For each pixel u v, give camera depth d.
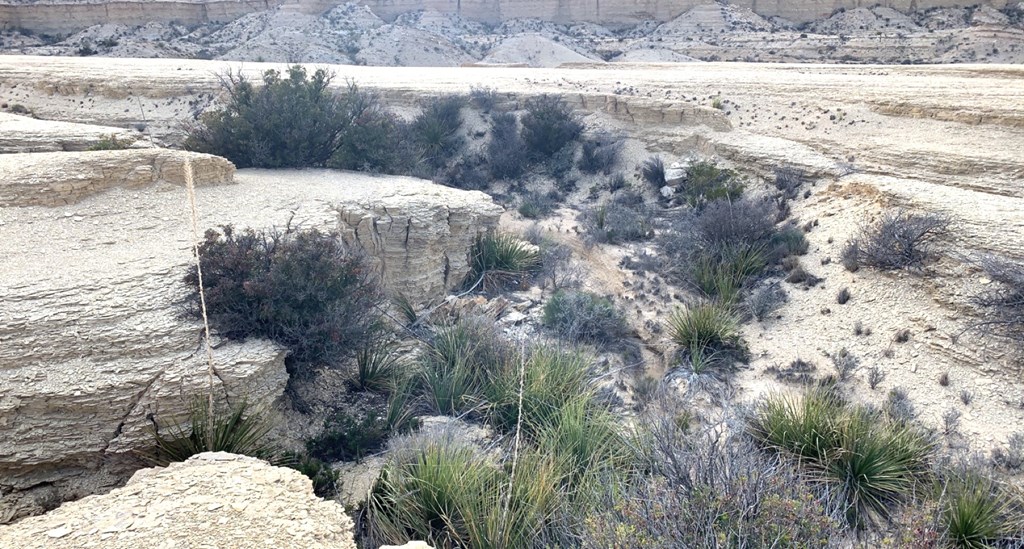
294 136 18.16
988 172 17.09
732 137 23.11
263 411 9.05
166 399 8.39
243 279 9.77
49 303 9.12
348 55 60.31
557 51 61.69
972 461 9.12
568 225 20.56
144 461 8.34
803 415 9.45
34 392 8.01
